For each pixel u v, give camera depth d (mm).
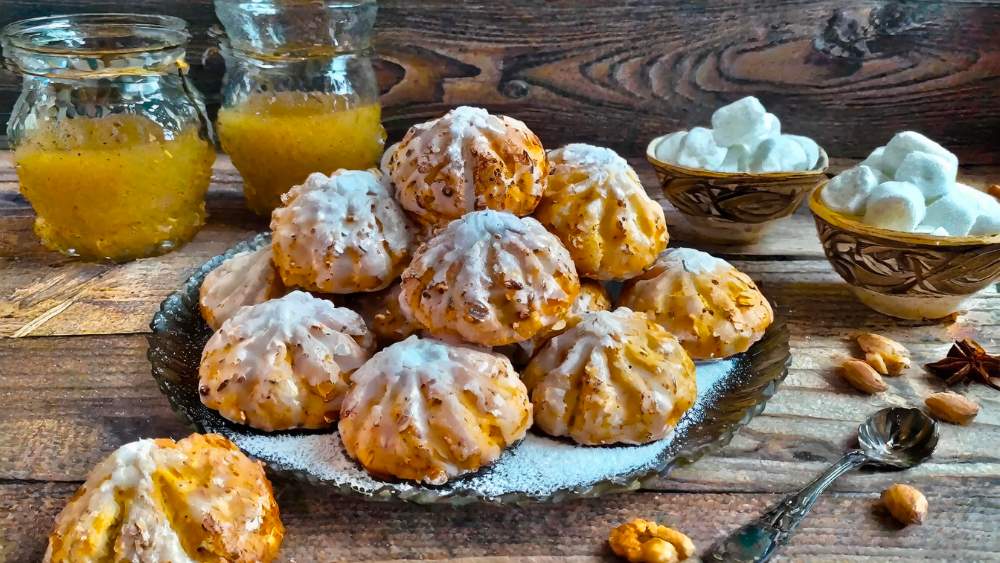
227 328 433
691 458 393
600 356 418
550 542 381
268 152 599
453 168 446
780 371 444
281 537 375
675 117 733
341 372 425
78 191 543
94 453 419
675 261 479
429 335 437
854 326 523
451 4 692
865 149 742
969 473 416
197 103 596
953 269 489
